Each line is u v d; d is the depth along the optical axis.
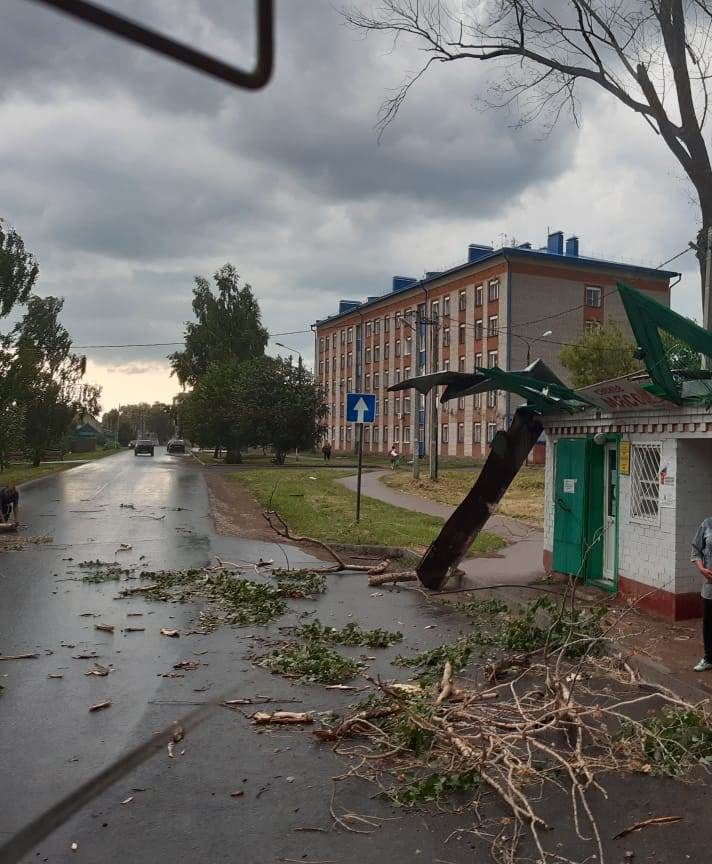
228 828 4.37
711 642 7.15
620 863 4.01
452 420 62.94
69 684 6.92
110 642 8.39
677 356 9.47
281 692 6.76
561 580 11.55
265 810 4.59
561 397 10.41
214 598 10.73
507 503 24.33
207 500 26.44
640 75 13.09
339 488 30.56
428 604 10.62
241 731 5.84
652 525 9.43
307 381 55.72
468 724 5.35
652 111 13.14
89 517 21.17
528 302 54.78
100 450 105.31
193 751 5.45
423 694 6.11
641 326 7.59
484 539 15.80
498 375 10.05
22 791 4.77
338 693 6.75
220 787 4.89
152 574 12.32
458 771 4.97
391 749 5.43
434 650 7.80
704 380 8.55
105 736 5.70
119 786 4.87
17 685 6.87
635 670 7.13
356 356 79.75
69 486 33.16
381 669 7.50
